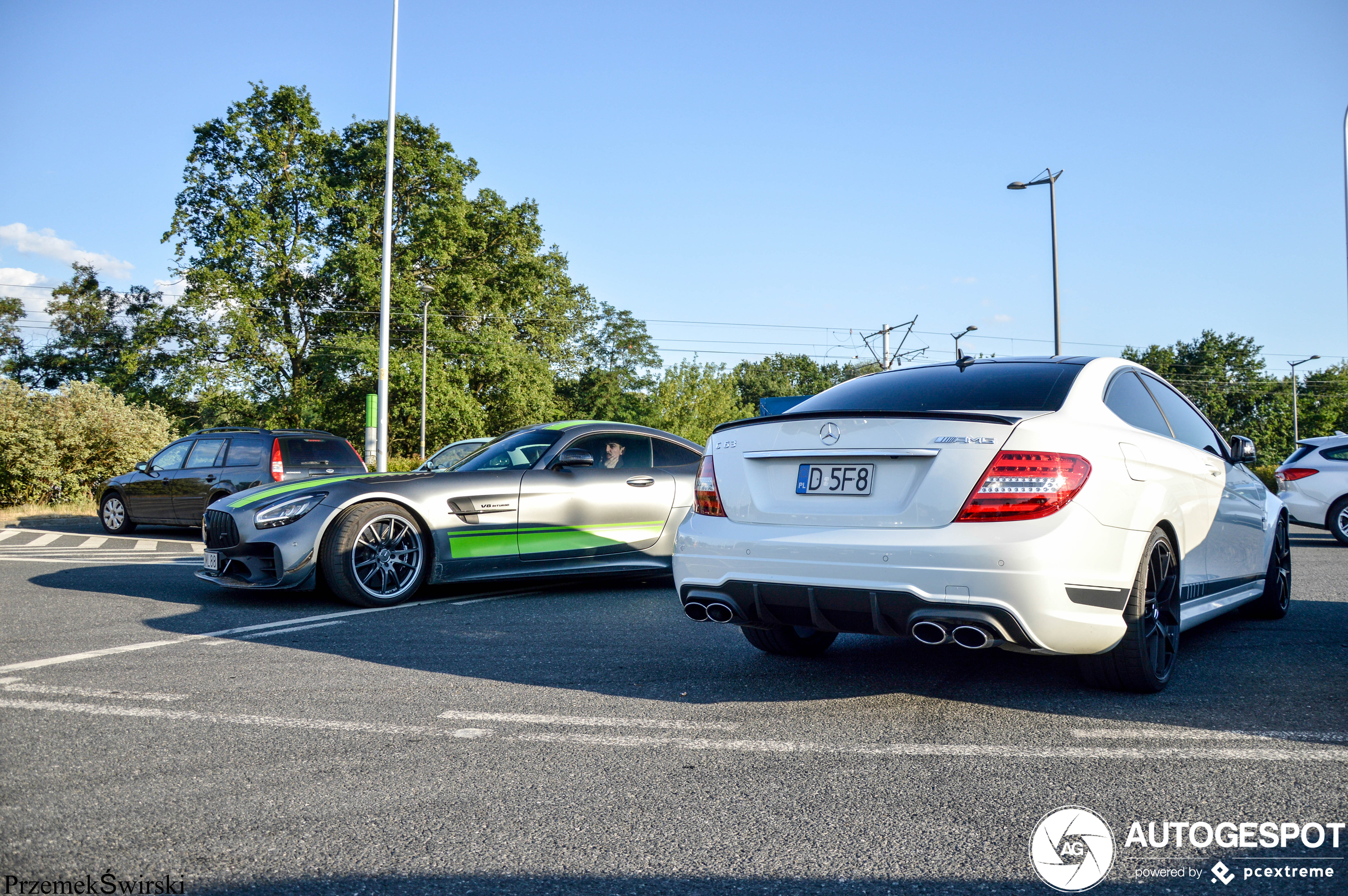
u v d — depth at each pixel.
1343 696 3.66
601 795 2.63
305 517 6.14
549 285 50.22
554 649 4.73
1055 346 26.69
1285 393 85.75
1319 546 11.09
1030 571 3.13
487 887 2.06
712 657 4.53
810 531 3.52
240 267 37.25
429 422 39.75
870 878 2.12
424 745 3.09
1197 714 3.42
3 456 16.19
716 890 2.06
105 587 7.03
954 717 3.43
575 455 6.83
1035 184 27.02
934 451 3.34
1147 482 3.64
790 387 107.50
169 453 12.59
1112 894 2.03
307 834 2.35
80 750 3.02
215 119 38.03
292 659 4.45
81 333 46.00
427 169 39.03
